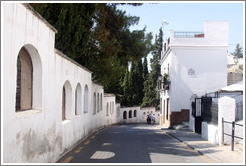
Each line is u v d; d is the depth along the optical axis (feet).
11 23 18.06
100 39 62.49
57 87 30.17
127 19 69.00
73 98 38.63
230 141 40.96
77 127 41.98
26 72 24.23
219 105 41.47
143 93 156.76
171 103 84.69
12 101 18.25
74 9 49.06
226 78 83.92
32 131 22.18
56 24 45.03
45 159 25.70
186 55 84.53
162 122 106.11
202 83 84.23
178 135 57.26
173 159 31.78
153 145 42.96
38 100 24.89
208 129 47.88
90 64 64.75
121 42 67.51
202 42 84.17
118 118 123.85
